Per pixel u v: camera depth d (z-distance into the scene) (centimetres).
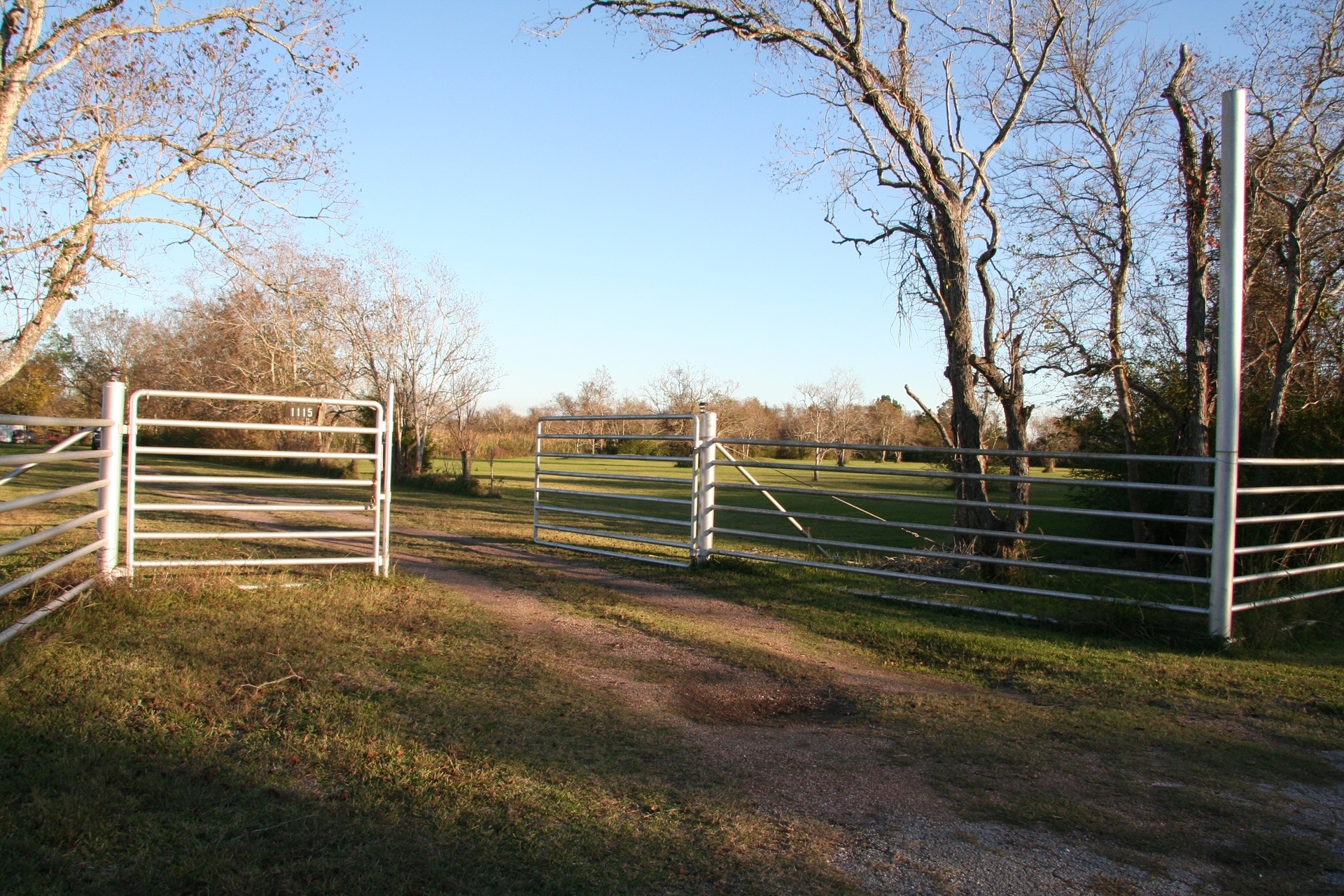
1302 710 538
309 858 304
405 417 2806
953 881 314
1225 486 691
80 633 569
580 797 371
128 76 1092
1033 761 441
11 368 1050
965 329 1037
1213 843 352
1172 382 1264
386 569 857
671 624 738
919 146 1089
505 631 676
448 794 365
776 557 975
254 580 779
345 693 490
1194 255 964
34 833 307
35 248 1067
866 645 705
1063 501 2188
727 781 401
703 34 1034
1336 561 945
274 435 3259
